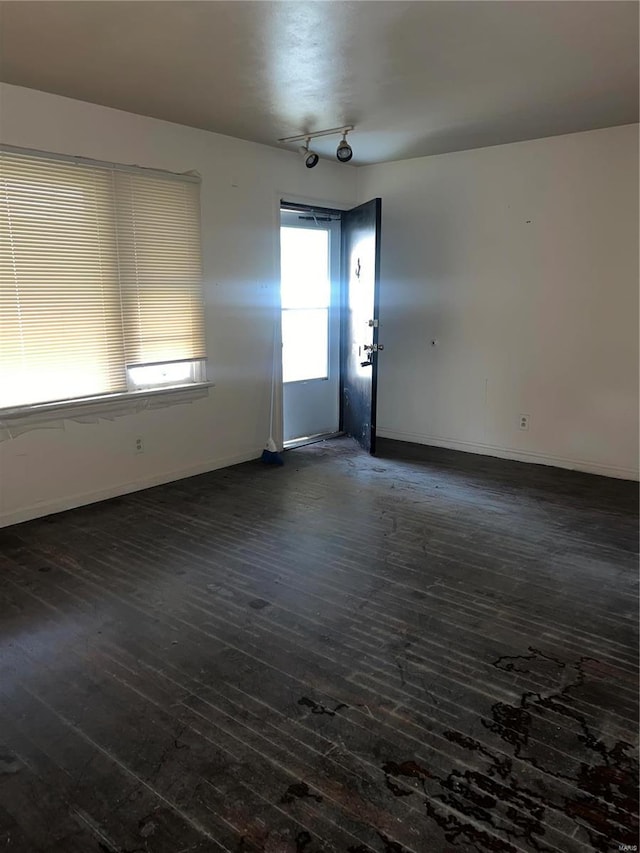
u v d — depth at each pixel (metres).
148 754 1.77
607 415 4.36
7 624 2.47
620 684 2.09
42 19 2.33
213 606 2.60
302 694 2.04
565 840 1.50
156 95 3.30
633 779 1.69
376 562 3.02
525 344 4.67
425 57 2.75
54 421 3.58
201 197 4.13
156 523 3.53
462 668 2.18
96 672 2.16
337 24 2.39
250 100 3.38
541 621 2.48
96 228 3.56
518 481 4.30
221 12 2.27
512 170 4.50
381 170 5.23
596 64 2.85
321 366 5.50
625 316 4.17
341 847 1.48
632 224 4.04
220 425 4.59
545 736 1.85
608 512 3.68
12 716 1.93
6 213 3.17
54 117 3.29
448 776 1.69
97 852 1.46
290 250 5.05
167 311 4.05
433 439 5.35
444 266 5.01
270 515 3.65
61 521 3.55
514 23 2.40
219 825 1.54
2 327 3.24
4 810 1.59
